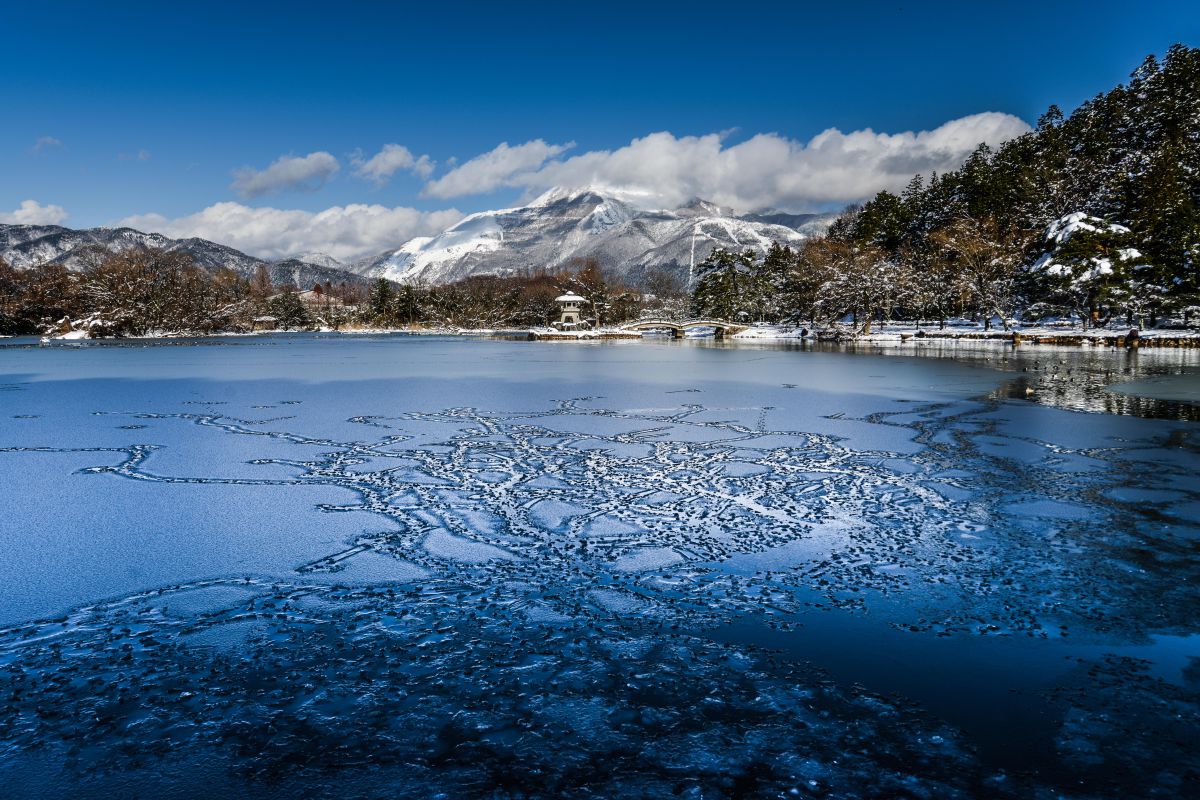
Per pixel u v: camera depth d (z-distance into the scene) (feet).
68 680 16.81
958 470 37.63
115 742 14.39
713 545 25.98
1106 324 192.75
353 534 27.48
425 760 13.74
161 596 21.72
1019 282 219.00
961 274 223.10
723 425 52.90
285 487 34.73
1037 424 52.49
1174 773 13.12
